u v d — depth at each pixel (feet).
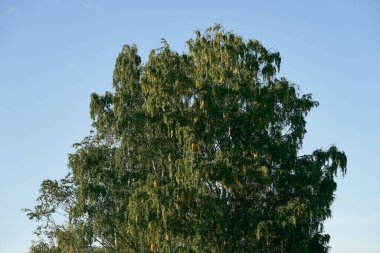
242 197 123.65
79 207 130.21
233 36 128.57
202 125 121.80
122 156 129.80
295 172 122.93
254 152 119.65
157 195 113.19
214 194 119.96
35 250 171.63
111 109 133.80
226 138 125.18
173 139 126.21
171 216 114.73
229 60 123.85
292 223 111.14
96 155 134.51
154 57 128.16
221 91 120.26
